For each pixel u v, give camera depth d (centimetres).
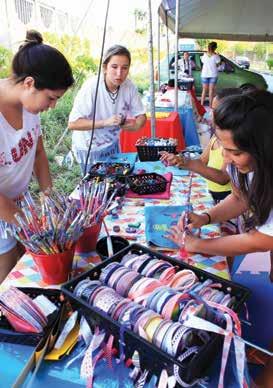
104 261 95
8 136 130
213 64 785
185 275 89
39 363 76
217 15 771
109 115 223
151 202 158
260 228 97
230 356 76
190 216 124
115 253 108
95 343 78
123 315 76
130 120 216
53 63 111
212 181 175
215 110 92
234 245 106
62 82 114
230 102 88
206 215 127
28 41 117
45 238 96
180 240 117
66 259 100
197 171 173
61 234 98
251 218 101
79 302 81
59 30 618
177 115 326
